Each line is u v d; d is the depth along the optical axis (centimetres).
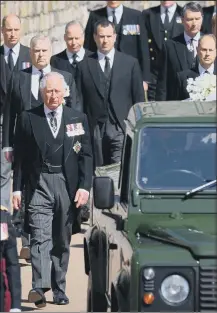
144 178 3108
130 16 5784
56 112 3884
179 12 6088
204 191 3094
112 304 3053
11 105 4422
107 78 5000
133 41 5778
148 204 3078
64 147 3875
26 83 4412
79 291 4062
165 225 3016
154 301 2808
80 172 3903
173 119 3142
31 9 7475
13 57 5006
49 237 3881
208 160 3125
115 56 5025
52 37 7994
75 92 4581
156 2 10000
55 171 3878
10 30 4975
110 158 5028
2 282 3098
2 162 4731
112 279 3083
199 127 3141
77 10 8775
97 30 4988
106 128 5006
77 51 5078
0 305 3091
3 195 4741
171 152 3131
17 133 3909
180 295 2811
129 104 5034
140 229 3041
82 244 4753
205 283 2808
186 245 2842
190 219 3041
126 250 2912
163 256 2817
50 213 3888
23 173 3928
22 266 4391
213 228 2981
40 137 3869
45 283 3828
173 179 3108
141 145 3128
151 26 6078
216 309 2808
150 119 3142
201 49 4741
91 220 3653
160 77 5212
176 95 4788
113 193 3150
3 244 3094
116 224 3158
